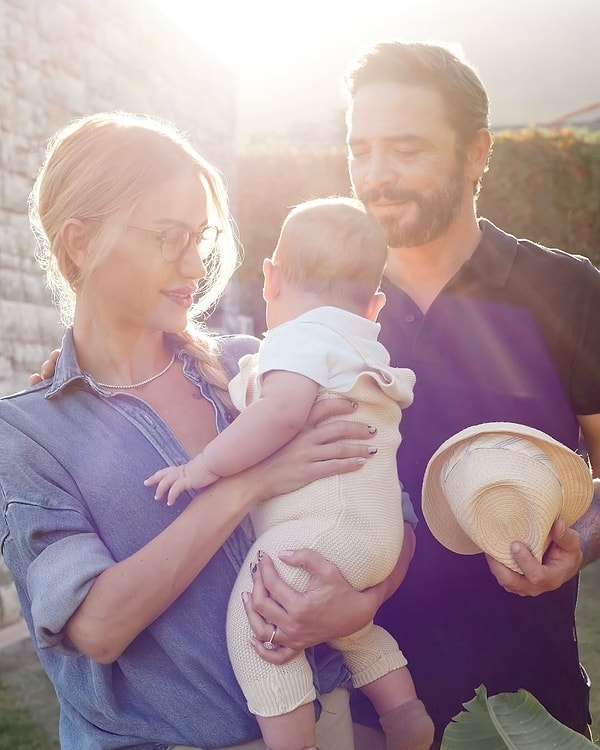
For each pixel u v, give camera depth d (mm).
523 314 2547
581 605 6527
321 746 1985
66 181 1938
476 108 2539
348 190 10984
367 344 2055
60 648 1824
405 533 2160
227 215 2154
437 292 2617
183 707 1884
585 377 2545
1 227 6734
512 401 2533
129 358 2051
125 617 1776
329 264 2074
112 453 1926
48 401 1954
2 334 6746
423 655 2514
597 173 10156
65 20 7434
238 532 2012
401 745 2109
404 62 2467
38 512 1843
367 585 1960
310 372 1938
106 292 1951
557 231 10281
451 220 2527
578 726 2576
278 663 1852
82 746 1962
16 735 4539
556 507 2021
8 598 6617
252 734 1910
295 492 1951
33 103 7035
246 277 11180
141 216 1901
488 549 2051
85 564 1795
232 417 2113
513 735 1797
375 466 2008
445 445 2078
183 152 1990
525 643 2492
